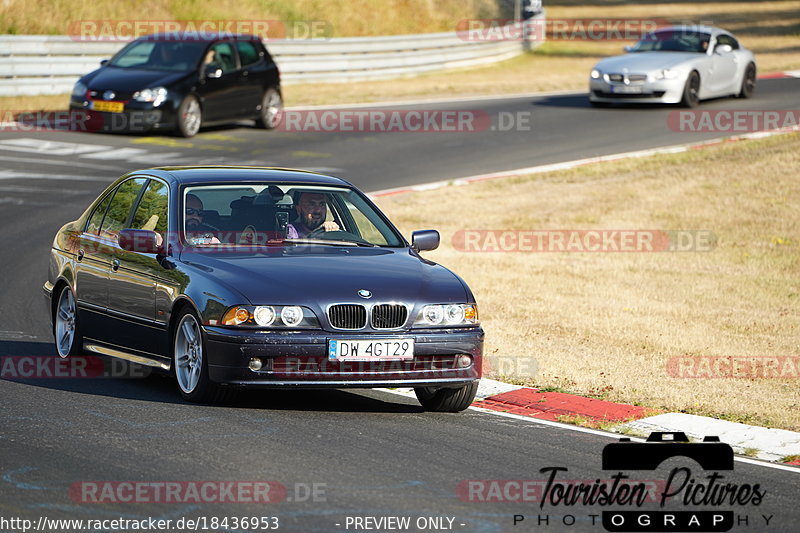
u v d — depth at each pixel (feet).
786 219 179.11
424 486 66.18
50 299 103.55
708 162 216.13
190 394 84.43
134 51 248.52
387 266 87.45
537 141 242.37
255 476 66.54
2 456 69.10
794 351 114.73
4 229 160.15
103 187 187.83
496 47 402.52
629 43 467.93
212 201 92.22
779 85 315.37
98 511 59.72
